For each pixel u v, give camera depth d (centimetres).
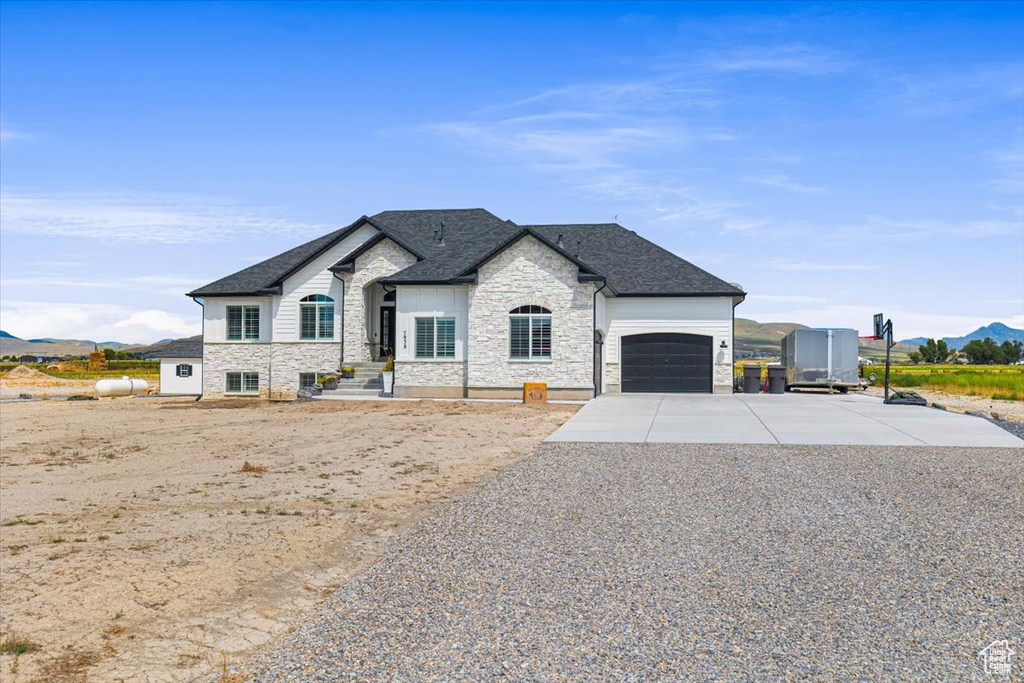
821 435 1733
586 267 2841
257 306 3331
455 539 905
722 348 3155
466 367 2911
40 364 9769
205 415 2456
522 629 639
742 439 1672
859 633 618
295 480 1314
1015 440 1645
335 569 843
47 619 715
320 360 3209
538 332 2842
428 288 2938
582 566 796
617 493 1120
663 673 554
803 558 805
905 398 2605
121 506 1140
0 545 941
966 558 798
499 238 3253
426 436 1841
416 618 670
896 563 786
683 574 762
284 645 631
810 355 3519
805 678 544
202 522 1033
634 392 3191
